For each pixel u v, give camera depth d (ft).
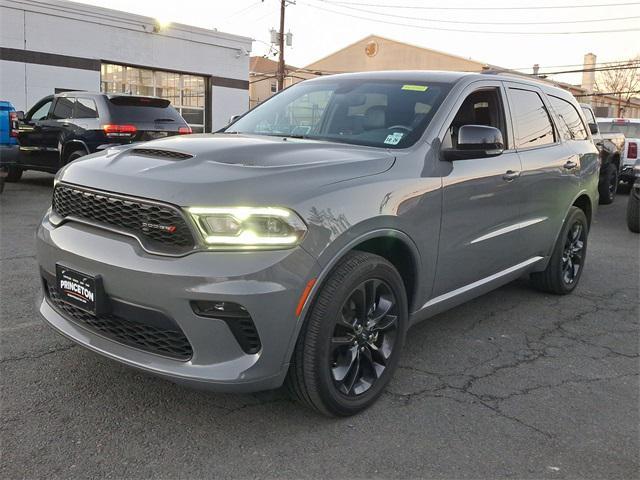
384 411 10.32
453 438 9.53
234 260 8.28
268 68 191.31
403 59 164.76
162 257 8.51
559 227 16.65
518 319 15.67
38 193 34.32
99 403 10.11
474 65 154.51
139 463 8.48
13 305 14.75
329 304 9.07
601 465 8.98
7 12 55.77
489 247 13.20
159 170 9.21
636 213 29.25
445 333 14.40
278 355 8.69
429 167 11.15
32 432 9.14
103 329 9.61
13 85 57.06
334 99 13.42
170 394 10.53
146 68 68.64
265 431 9.48
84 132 32.91
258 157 9.70
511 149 14.06
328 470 8.53
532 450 9.30
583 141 18.28
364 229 9.52
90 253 9.14
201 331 8.43
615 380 12.05
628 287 19.39
